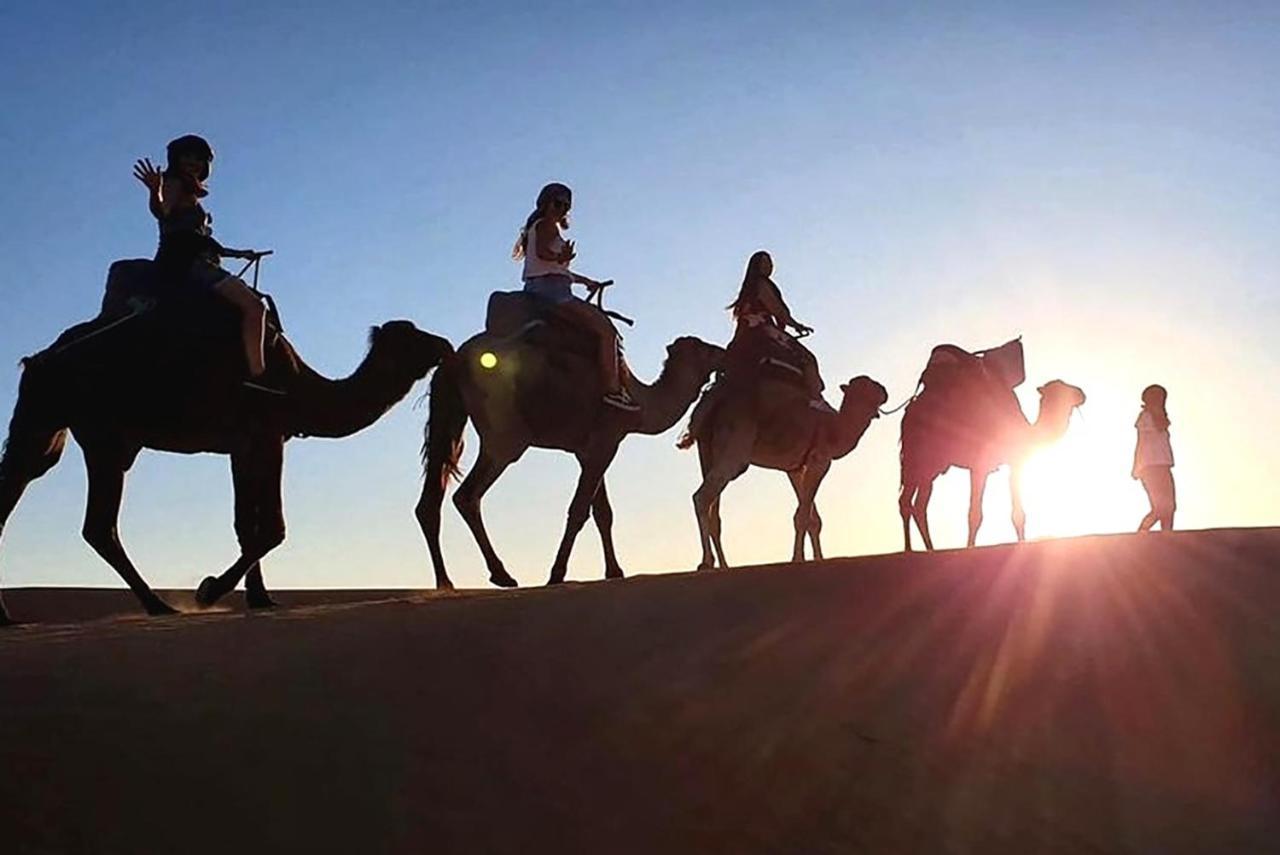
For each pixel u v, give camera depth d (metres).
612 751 9.52
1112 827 9.27
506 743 9.46
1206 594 13.20
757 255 21.09
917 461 21.88
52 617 19.47
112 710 9.37
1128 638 12.06
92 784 8.46
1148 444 24.83
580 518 18.69
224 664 10.37
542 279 18.69
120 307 15.02
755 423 20.61
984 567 13.90
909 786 9.49
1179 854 9.06
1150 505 24.77
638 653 11.13
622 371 18.81
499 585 18.31
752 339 20.91
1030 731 10.38
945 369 21.97
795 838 8.80
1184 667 11.53
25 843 7.87
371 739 9.30
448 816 8.55
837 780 9.46
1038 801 9.48
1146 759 10.12
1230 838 9.30
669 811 8.91
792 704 10.41
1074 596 13.04
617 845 8.50
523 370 18.23
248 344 14.99
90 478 14.82
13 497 14.58
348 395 15.92
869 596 12.82
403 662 10.60
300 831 8.23
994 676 11.17
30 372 14.63
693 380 20.50
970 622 12.27
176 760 8.80
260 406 15.27
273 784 8.65
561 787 9.02
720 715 10.13
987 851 8.88
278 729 9.30
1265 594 13.26
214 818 8.27
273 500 15.33
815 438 21.09
